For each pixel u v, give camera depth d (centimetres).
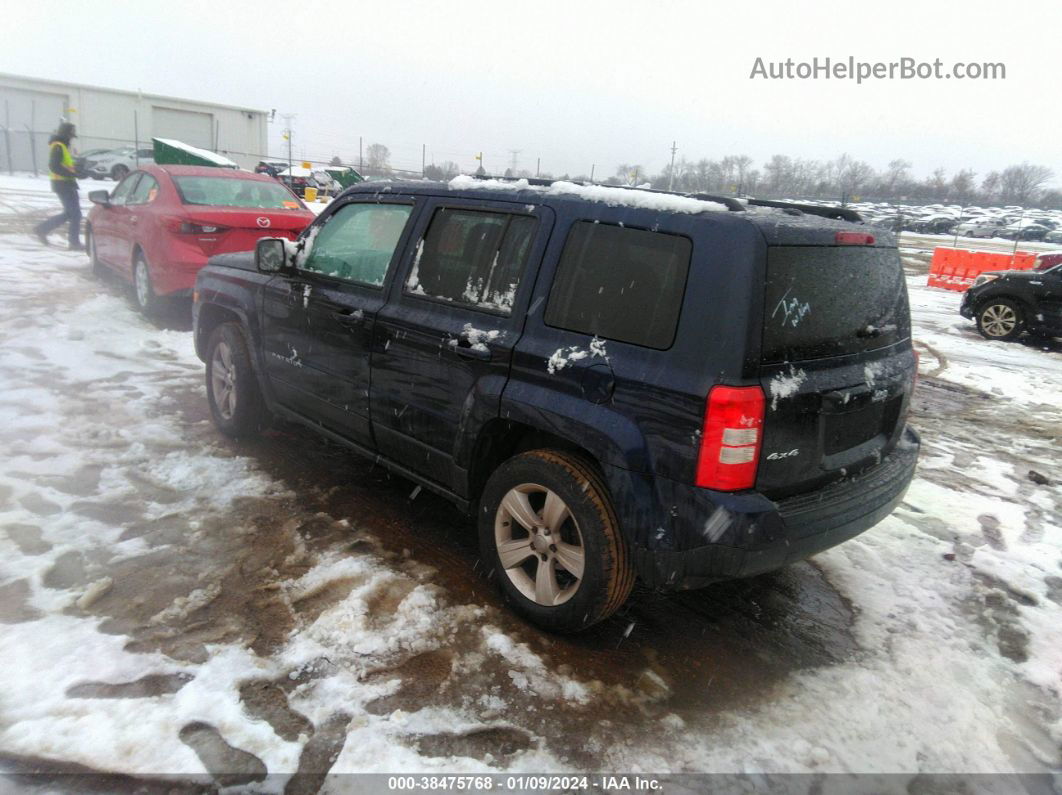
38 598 309
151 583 328
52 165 1188
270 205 842
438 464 357
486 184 356
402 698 273
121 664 274
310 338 421
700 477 262
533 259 319
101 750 236
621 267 291
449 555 377
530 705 276
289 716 259
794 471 279
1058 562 414
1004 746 274
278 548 367
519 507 319
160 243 740
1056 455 607
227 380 498
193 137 4038
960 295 1680
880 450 329
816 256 286
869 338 311
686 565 270
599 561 289
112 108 3744
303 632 303
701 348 262
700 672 304
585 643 317
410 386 360
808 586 377
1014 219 5269
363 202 413
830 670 311
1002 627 349
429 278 361
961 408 739
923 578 390
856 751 266
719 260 266
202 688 266
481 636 312
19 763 229
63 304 820
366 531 392
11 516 370
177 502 405
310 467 468
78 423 497
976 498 502
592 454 291
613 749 258
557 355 298
